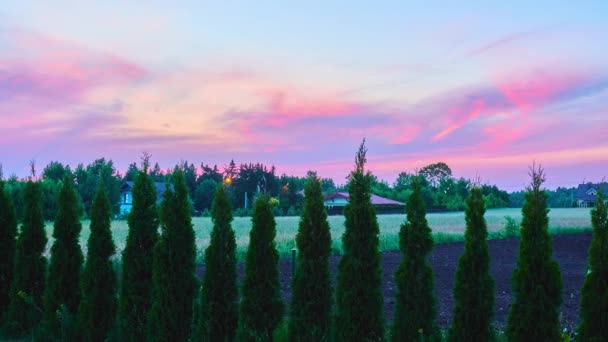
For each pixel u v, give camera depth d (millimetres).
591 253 6426
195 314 8664
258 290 8094
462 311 7078
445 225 47031
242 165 99688
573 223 46438
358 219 7664
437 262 23875
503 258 25547
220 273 8461
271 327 8102
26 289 10250
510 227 37531
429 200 101062
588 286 6387
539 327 6414
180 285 8672
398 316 7508
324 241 7895
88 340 9258
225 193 8734
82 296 9578
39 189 10781
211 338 8312
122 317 8961
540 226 6672
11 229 10977
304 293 7762
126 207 93312
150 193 9281
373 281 7559
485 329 7004
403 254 7617
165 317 8516
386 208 91625
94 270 9430
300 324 7730
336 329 7617
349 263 7605
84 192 78438
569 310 12977
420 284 7469
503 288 16781
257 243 8203
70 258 10023
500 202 112250
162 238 8719
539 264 6605
